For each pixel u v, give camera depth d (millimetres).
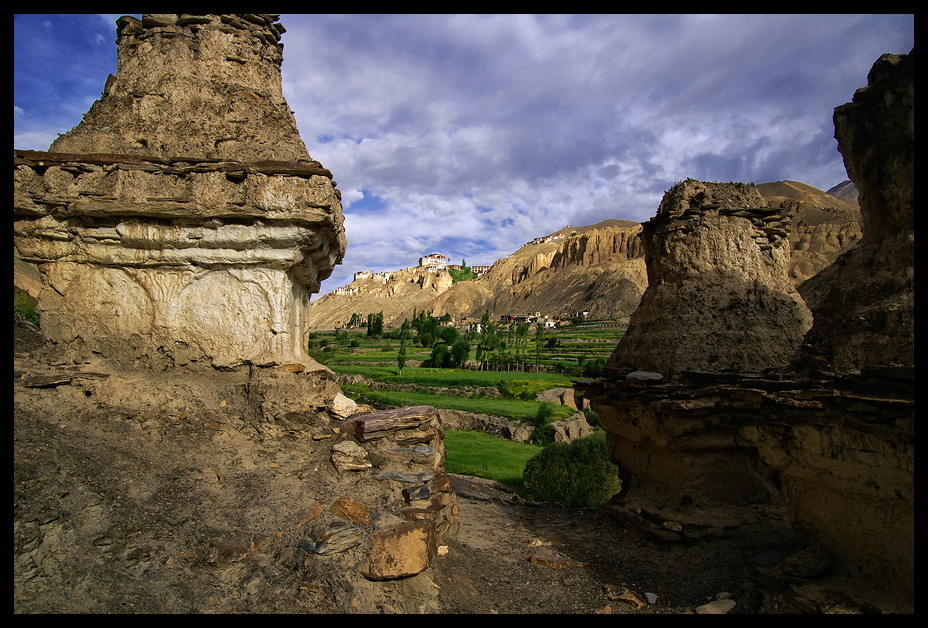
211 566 5387
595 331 109188
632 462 11383
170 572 5223
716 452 9453
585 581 7820
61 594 4715
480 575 7391
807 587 6328
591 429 36781
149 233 7531
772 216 10852
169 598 4977
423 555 6305
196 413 7434
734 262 10461
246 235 7637
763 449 7539
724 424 8820
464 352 69625
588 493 14445
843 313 7051
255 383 7773
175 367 7863
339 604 5410
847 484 6363
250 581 5383
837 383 6531
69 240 7590
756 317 10078
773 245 10844
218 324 7938
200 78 8648
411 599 5930
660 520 9344
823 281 12875
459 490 13758
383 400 45125
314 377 8273
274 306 8039
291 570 5629
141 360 7781
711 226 10539
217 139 8086
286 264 7953
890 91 6648
